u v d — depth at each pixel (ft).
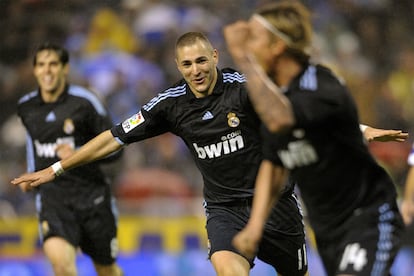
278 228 72.08
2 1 177.27
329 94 49.16
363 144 51.26
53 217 86.63
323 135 49.93
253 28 49.65
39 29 175.63
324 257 53.72
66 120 86.74
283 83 50.96
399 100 176.35
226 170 70.03
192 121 69.36
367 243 50.96
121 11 179.22
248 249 51.49
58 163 68.59
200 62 67.87
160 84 165.89
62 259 84.43
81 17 178.91
